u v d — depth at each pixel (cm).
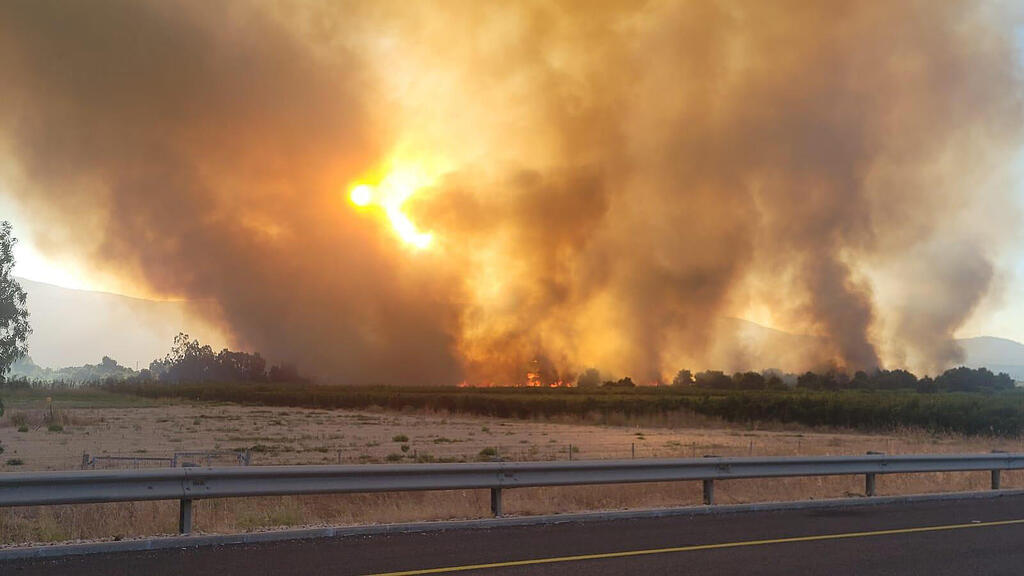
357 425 4931
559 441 3566
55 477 873
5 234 3769
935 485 1630
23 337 3797
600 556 895
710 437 3925
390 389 10156
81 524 990
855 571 839
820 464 1428
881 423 4534
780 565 864
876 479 1688
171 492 944
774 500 1371
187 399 9700
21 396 9494
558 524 1121
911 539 1033
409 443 3384
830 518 1216
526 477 1174
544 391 9462
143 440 3450
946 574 830
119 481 914
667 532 1064
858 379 9894
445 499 1292
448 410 6944
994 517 1236
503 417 6244
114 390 11788
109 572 774
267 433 4038
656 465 1267
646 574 812
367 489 1061
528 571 814
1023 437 3916
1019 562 893
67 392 10788
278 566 814
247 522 1041
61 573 768
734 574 818
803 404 4916
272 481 1007
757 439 3744
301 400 8506
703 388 10319
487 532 1045
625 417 5475
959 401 4459
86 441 3356
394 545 941
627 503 1304
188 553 874
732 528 1107
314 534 984
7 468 2120
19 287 3788
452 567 826
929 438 3847
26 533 949
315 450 2945
